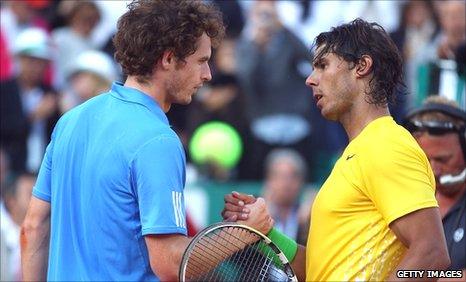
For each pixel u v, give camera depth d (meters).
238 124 34.97
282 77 35.50
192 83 15.04
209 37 15.12
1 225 27.09
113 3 37.47
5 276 25.69
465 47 24.28
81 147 14.92
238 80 35.50
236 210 15.42
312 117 35.16
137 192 14.36
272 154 34.81
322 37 15.17
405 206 13.92
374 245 14.30
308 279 14.97
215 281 14.78
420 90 26.22
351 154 14.58
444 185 18.20
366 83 14.82
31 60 35.09
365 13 37.50
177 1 14.91
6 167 30.91
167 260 14.23
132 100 14.86
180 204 14.41
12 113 33.69
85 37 36.72
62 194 15.00
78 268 14.68
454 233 17.81
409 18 36.00
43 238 15.82
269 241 14.86
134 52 14.83
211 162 34.22
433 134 18.14
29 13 37.16
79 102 33.50
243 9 36.75
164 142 14.44
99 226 14.53
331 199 14.56
